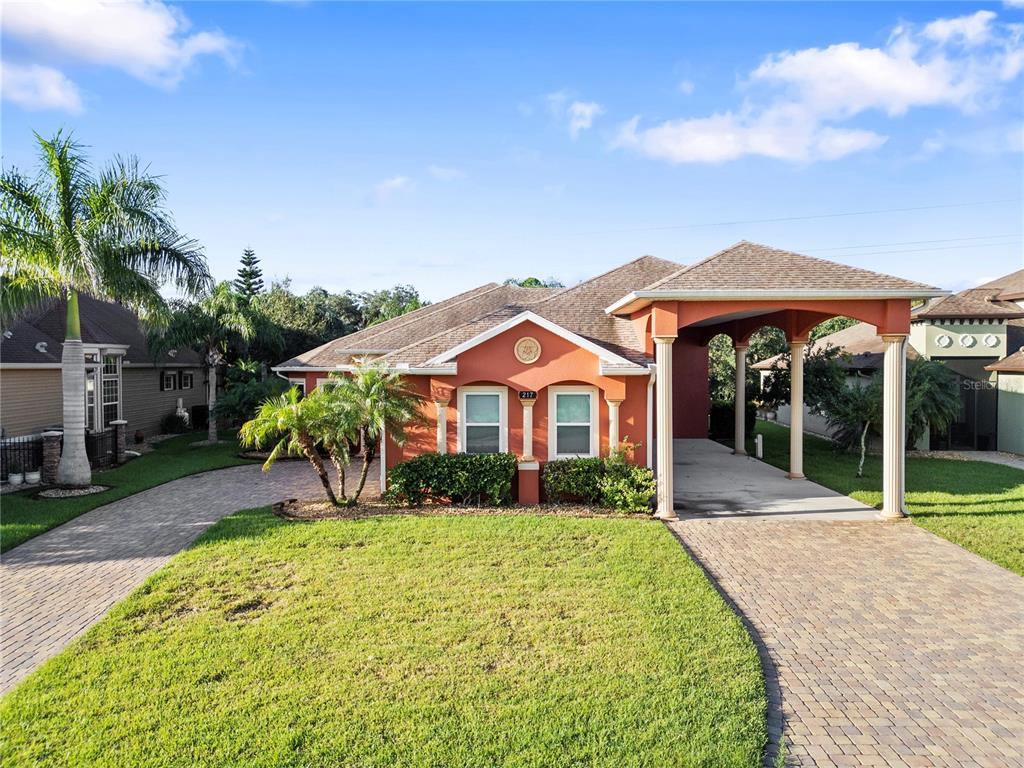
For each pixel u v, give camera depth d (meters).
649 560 10.28
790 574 10.19
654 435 19.02
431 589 9.01
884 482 13.81
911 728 5.94
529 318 14.46
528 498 14.53
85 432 19.81
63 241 15.21
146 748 5.40
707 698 6.18
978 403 24.66
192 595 8.83
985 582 9.83
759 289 13.27
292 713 5.89
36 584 9.65
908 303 13.65
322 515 13.48
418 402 15.00
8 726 5.74
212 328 26.66
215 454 23.83
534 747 5.39
